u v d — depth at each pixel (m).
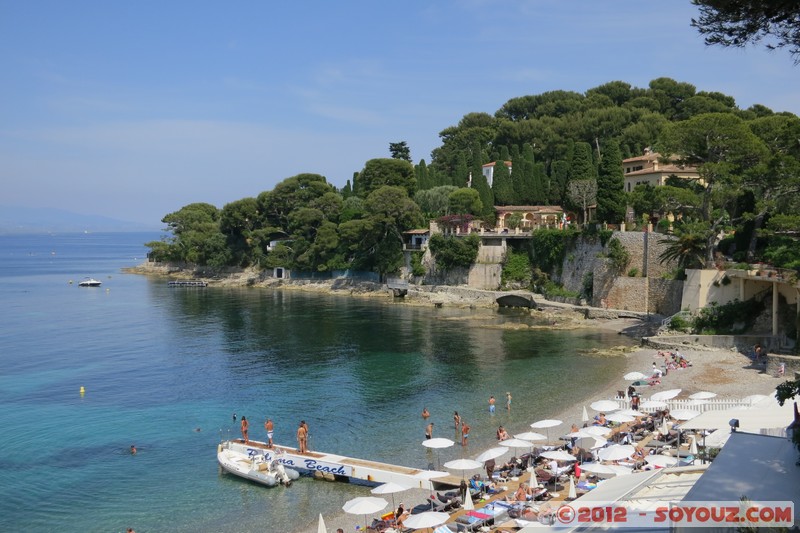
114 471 46.47
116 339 100.31
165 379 73.44
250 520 38.59
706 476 22.53
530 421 55.12
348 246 162.88
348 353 85.81
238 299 152.00
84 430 55.62
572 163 130.25
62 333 106.62
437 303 131.38
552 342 89.56
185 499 41.72
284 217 185.50
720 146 81.88
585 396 61.84
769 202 79.69
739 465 23.31
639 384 63.62
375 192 149.00
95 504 41.06
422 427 54.69
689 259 90.25
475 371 73.94
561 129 176.75
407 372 74.31
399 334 99.12
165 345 94.38
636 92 194.25
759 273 71.56
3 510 40.31
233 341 96.62
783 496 20.70
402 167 170.38
